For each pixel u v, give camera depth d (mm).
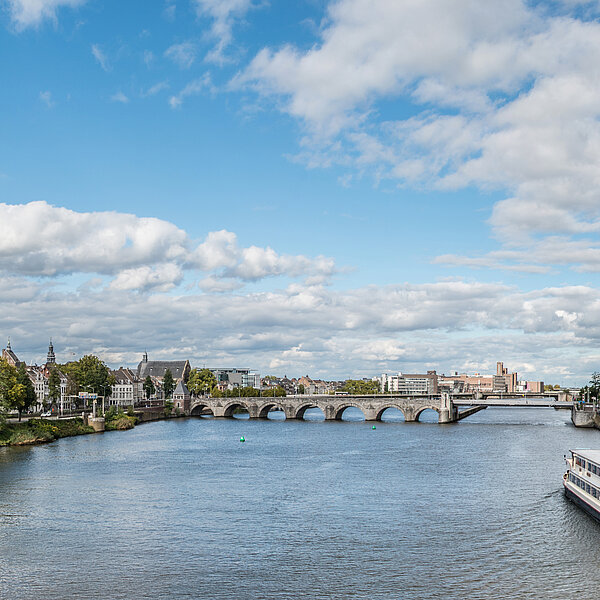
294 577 64625
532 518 87500
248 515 89062
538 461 142125
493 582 63250
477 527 82812
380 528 82438
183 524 83875
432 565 68125
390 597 59625
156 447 168000
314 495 102688
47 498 98625
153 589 61406
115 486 108875
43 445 167750
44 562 68688
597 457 95250
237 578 64312
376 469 130500
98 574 65250
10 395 174375
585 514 89625
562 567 67438
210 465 135000
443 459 146250
